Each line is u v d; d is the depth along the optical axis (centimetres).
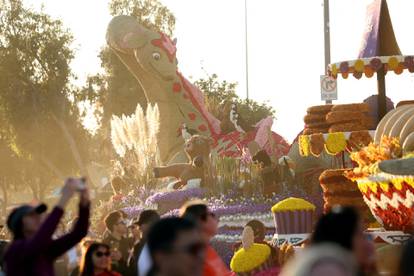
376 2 4447
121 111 11944
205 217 1848
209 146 5409
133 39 7156
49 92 11488
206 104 7488
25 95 11475
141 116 6103
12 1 11612
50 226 1588
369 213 3894
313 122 4397
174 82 7175
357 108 4212
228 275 1927
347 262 1027
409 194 3241
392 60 4272
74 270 2453
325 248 1035
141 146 6062
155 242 1195
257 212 4691
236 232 4641
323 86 4806
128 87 11931
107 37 7275
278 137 6206
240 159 5034
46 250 1633
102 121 12031
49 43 11569
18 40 11562
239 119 6738
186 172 5303
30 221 1680
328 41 6147
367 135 4131
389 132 3700
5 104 11488
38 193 12950
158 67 7150
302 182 4906
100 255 2108
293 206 3962
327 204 3975
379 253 1862
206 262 1819
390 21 4444
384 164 3250
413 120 3641
